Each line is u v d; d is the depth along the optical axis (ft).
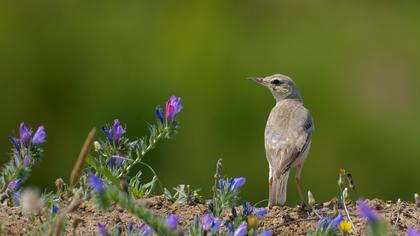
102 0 84.53
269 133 38.58
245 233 23.72
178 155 67.82
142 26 82.69
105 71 79.05
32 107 77.15
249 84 74.38
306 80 77.66
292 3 86.58
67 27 82.07
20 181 27.78
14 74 78.33
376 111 74.43
